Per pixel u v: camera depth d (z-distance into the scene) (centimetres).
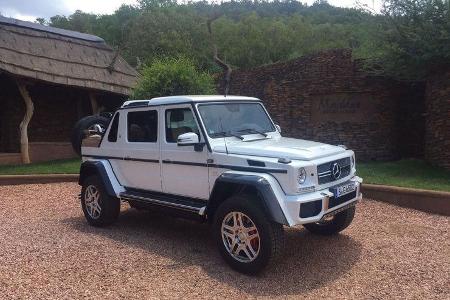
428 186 866
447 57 1043
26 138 1374
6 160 1366
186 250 601
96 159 723
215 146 562
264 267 498
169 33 3209
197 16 3544
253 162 521
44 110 1588
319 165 516
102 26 4475
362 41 1268
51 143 1511
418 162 1206
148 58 2930
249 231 509
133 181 672
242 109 638
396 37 1131
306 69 1371
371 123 1303
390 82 1296
